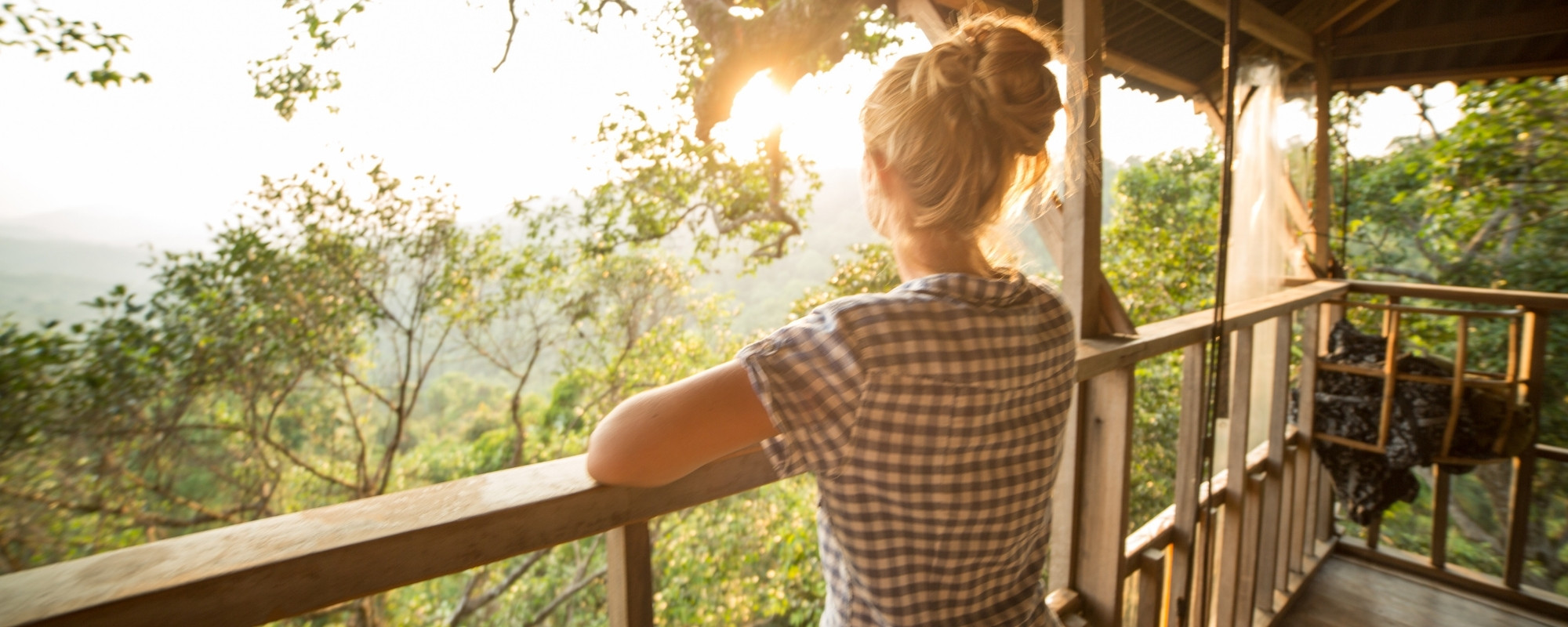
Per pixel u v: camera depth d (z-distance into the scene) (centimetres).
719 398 56
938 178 58
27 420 449
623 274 848
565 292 814
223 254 549
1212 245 711
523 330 833
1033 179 66
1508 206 616
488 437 1082
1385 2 327
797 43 292
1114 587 157
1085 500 162
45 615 46
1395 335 237
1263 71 328
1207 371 185
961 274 61
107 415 492
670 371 873
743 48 298
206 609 52
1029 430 62
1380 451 244
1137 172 805
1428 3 335
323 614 675
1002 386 58
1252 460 244
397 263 657
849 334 55
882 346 54
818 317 58
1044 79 61
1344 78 413
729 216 710
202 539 57
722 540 774
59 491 486
